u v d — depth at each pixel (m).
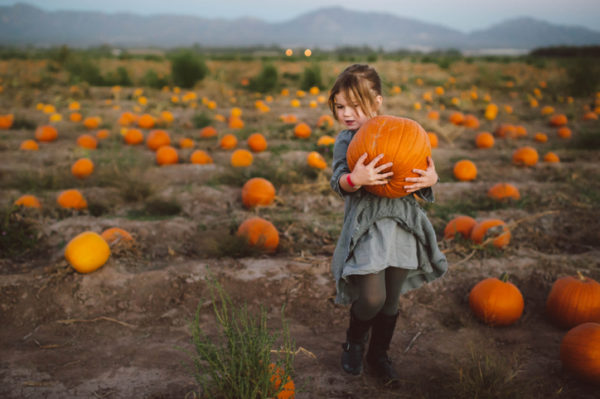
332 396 2.61
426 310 3.66
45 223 4.96
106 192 6.16
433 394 2.67
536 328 3.48
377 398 2.61
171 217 5.44
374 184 2.19
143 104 14.85
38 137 9.52
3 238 4.39
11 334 3.25
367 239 2.35
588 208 5.79
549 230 5.27
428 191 2.35
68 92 17.19
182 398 2.55
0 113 12.54
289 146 9.10
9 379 2.70
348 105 2.43
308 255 4.46
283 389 2.23
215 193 6.17
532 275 4.04
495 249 4.38
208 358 2.24
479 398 2.56
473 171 7.19
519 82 22.72
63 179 6.72
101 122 11.51
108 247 3.89
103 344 3.15
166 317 3.48
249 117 13.09
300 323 3.48
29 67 25.86
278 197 5.95
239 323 3.40
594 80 18.86
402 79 22.19
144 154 8.44
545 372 2.90
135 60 34.84
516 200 6.05
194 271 3.90
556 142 10.57
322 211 5.89
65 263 3.87
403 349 3.16
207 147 9.09
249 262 4.15
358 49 104.94
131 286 3.71
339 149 2.49
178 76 20.64
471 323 3.51
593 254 4.54
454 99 15.95
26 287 3.61
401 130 2.19
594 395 2.67
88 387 2.65
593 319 3.33
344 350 2.72
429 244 2.46
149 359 2.96
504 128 11.07
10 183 6.42
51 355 3.00
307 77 20.36
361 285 2.35
